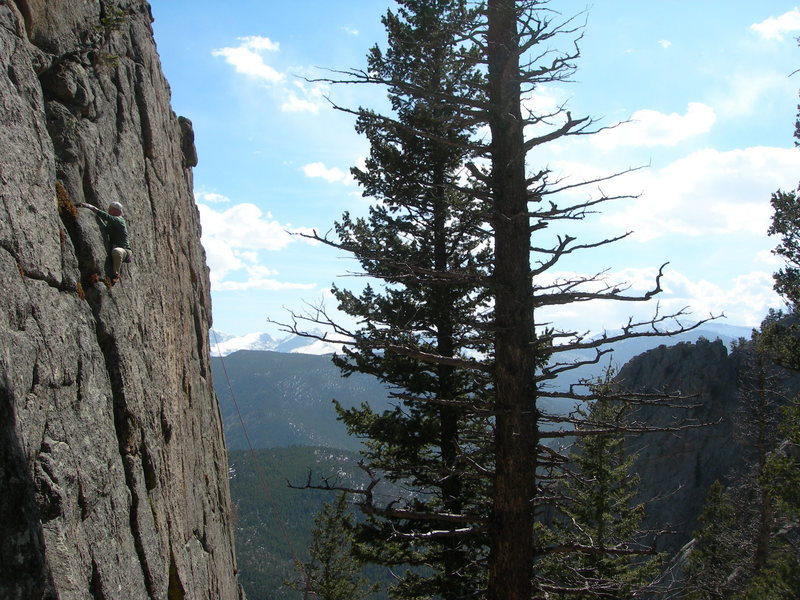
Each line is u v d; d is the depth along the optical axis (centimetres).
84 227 859
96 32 1008
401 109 1509
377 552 1451
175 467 1133
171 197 1325
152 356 1062
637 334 849
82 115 934
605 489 1992
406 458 1435
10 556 546
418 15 1351
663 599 1459
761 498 2708
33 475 646
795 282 1873
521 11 898
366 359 1477
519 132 988
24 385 653
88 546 734
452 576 1350
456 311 1463
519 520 944
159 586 931
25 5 826
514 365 957
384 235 1523
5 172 684
